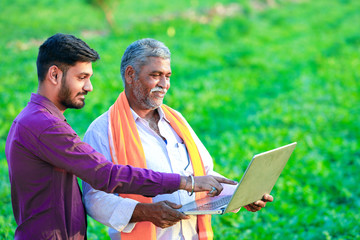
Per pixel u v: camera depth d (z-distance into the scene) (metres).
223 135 11.43
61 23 26.84
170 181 2.96
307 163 9.42
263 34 26.78
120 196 3.26
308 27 29.34
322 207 7.57
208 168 3.75
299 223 6.67
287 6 36.25
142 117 3.55
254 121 12.90
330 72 18.89
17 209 2.97
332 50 23.39
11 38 22.41
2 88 14.04
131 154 3.32
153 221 3.09
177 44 22.45
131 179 2.87
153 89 3.38
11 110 12.29
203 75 17.44
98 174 2.83
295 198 7.74
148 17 29.28
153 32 24.78
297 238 6.11
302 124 12.59
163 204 3.05
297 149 10.07
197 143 3.73
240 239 6.03
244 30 26.61
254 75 18.00
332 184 8.59
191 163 3.54
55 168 2.90
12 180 2.92
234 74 17.86
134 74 3.39
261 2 35.72
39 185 2.86
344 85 17.09
